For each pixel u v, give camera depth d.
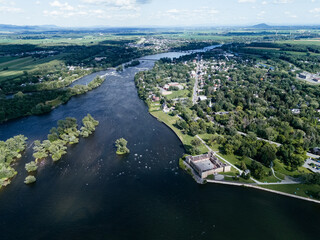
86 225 165.75
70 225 166.00
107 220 170.00
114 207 182.00
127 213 176.38
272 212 174.88
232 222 167.88
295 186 194.12
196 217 172.38
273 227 163.25
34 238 156.38
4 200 189.62
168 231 161.12
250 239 154.62
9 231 161.75
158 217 172.62
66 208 181.12
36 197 192.38
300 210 175.50
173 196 192.62
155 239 155.00
